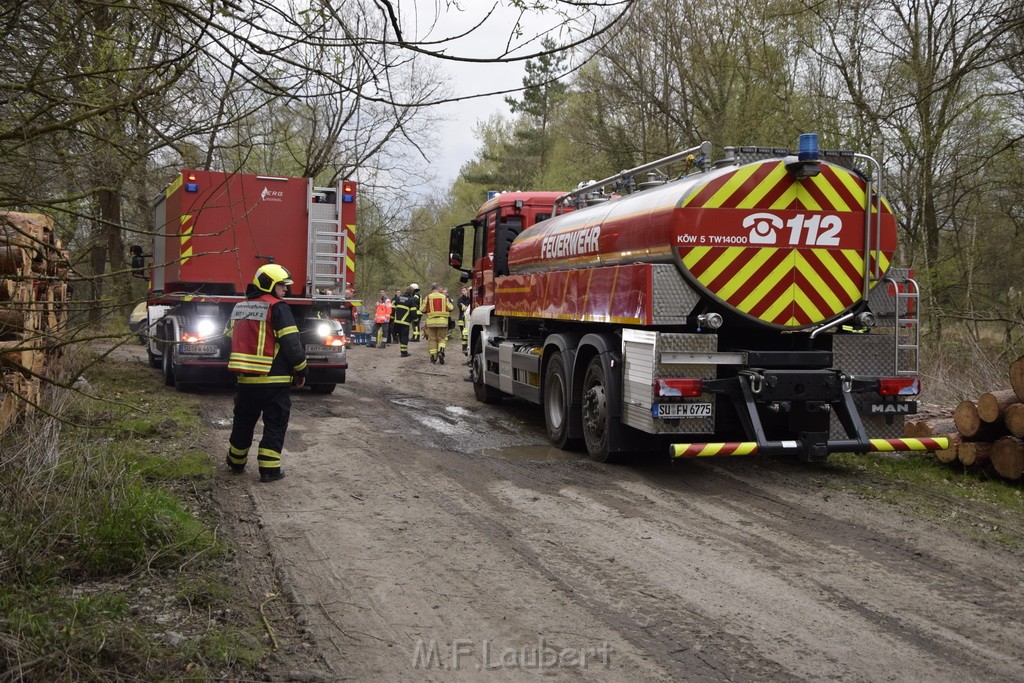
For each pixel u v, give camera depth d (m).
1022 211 14.82
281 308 7.21
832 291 7.38
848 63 17.50
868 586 4.94
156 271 14.48
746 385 7.12
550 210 12.34
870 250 7.41
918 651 4.10
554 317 9.46
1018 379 7.20
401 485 7.16
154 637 4.05
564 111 28.66
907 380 7.48
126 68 4.10
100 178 5.51
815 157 7.11
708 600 4.69
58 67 4.55
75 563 4.73
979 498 7.02
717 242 7.11
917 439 7.17
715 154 23.14
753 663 3.94
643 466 8.16
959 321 13.60
